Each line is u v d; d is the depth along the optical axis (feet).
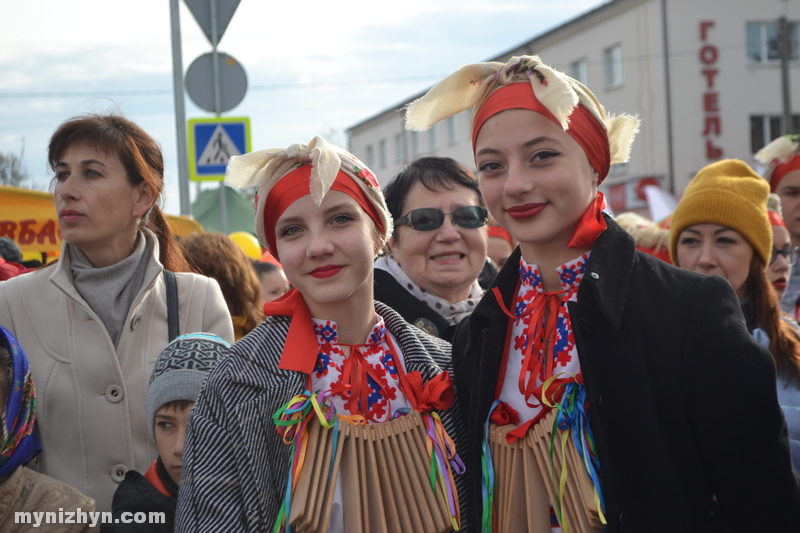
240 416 5.52
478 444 5.84
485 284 13.09
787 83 65.62
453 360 6.41
